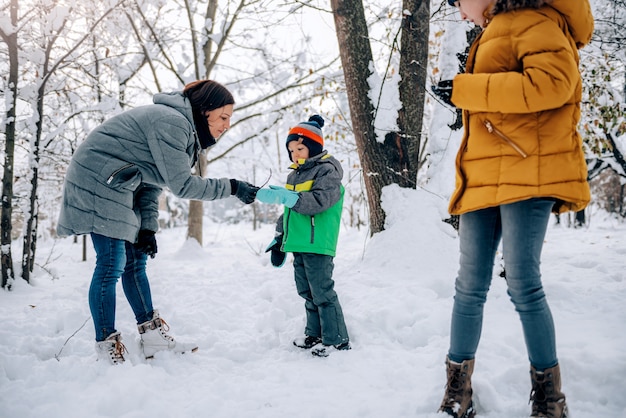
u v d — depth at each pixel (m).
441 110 4.86
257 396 2.11
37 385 2.22
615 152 11.12
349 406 1.99
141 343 2.64
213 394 2.14
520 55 1.59
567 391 1.98
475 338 1.83
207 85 2.60
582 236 7.88
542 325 1.69
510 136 1.68
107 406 2.00
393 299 3.27
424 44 4.48
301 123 2.88
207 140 2.68
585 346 2.32
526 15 1.62
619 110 5.32
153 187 2.74
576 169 1.66
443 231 4.34
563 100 1.54
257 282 4.47
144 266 2.68
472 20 1.87
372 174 4.59
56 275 5.32
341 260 5.08
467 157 1.80
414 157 4.65
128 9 7.05
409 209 4.40
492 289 3.45
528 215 1.67
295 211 2.61
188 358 2.58
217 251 8.48
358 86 4.54
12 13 4.42
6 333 2.85
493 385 2.06
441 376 2.18
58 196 9.13
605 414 1.81
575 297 3.24
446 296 3.60
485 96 1.61
